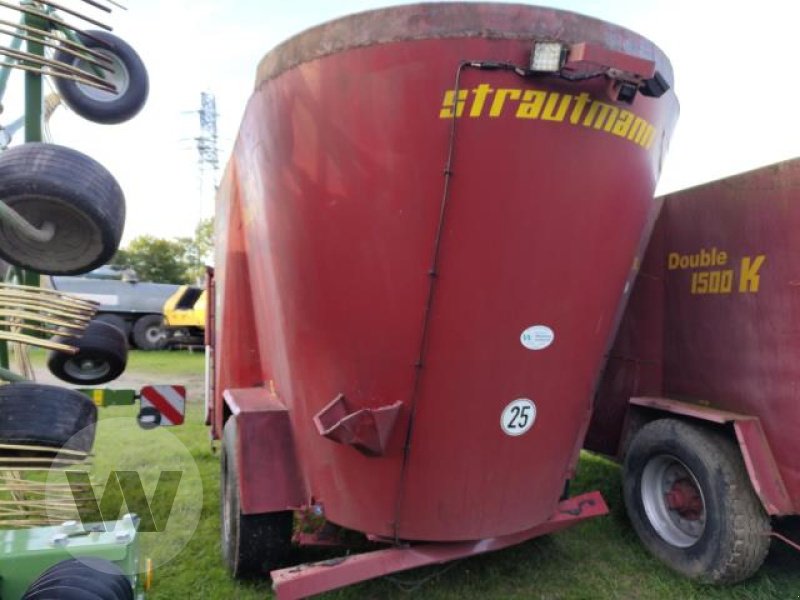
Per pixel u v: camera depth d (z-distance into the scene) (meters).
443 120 2.21
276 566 3.15
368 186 2.34
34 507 2.53
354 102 2.30
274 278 2.92
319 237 2.50
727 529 3.10
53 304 2.36
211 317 5.47
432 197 2.28
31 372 3.36
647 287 3.98
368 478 2.65
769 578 3.35
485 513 2.71
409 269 2.37
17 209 2.41
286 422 3.04
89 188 2.45
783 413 3.06
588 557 3.64
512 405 2.56
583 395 2.82
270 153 2.67
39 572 2.36
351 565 2.64
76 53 2.67
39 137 3.21
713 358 3.49
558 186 2.31
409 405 2.50
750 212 3.27
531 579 3.37
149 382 10.59
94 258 2.70
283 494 2.96
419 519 2.67
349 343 2.53
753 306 3.24
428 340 2.42
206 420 5.74
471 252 2.32
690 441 3.34
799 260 2.98
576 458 3.06
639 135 2.46
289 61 2.48
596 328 2.69
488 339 2.43
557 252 2.40
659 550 3.54
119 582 2.27
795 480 3.00
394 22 2.20
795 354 3.00
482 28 2.15
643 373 4.02
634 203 2.59
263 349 3.61
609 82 2.23
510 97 2.19
